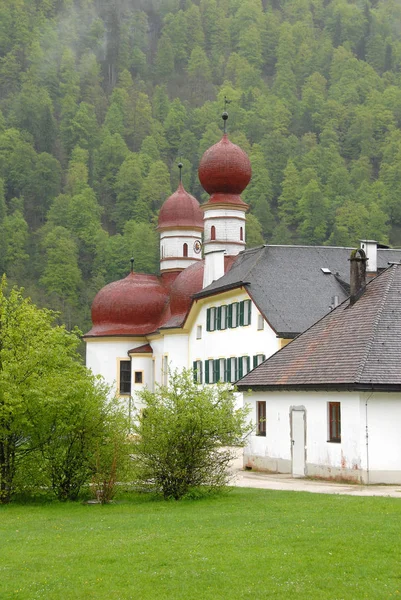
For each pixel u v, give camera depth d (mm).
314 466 41906
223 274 76312
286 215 176875
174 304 83062
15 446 35188
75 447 34938
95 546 24781
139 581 21078
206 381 72812
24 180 189250
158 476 34312
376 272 58094
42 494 35844
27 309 36812
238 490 37031
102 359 89125
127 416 35500
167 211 94312
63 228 163875
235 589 20234
